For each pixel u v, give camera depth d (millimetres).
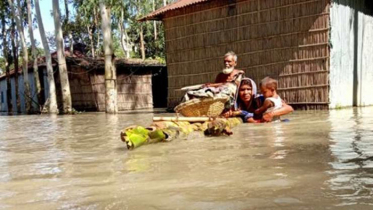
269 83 6762
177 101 14453
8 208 1961
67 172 2834
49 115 16016
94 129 6973
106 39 14891
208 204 1860
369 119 6805
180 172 2619
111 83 14984
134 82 21672
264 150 3469
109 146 4230
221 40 13102
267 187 2129
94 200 2020
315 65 11094
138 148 3871
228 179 2355
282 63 11711
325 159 2910
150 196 2043
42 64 23547
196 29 13734
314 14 11047
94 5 20281
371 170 2473
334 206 1750
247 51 12469
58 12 17172
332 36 10922
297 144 3785
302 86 11336
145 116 11695
